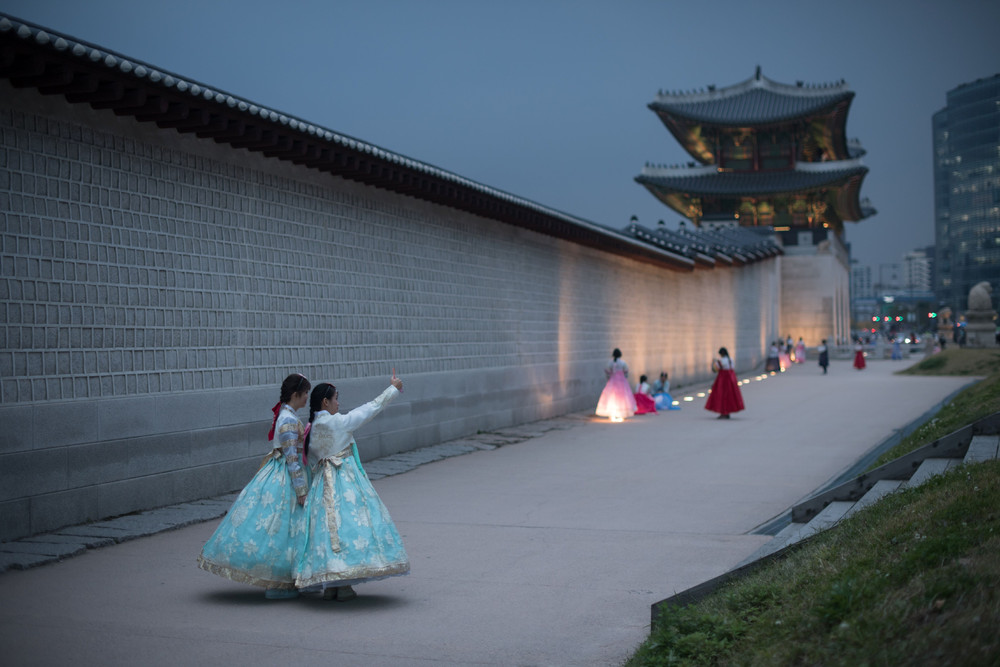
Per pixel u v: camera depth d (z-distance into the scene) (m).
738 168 69.00
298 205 13.43
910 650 4.08
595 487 12.43
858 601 4.84
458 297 18.59
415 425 16.55
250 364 12.23
